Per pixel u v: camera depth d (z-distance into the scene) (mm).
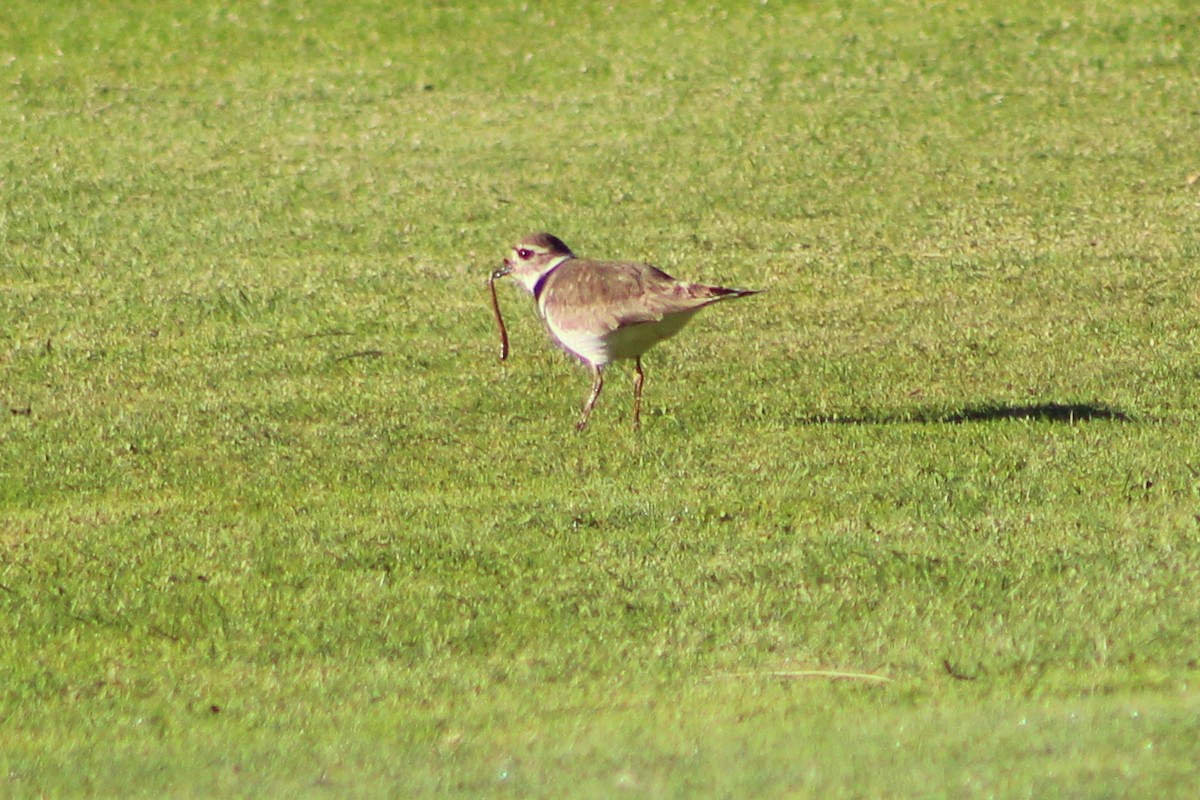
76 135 37500
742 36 44156
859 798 9180
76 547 15227
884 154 34844
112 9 46406
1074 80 39781
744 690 11734
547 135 37000
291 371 21859
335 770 10531
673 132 36906
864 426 18500
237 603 13797
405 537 15109
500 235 29797
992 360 21453
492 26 45219
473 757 10594
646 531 15102
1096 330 22766
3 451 18453
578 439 18328
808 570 13914
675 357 21922
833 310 24391
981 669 11844
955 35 43344
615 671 12242
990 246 28109
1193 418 18500
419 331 23781
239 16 45938
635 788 9625
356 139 37031
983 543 14367
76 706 12055
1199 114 37000
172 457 18141
